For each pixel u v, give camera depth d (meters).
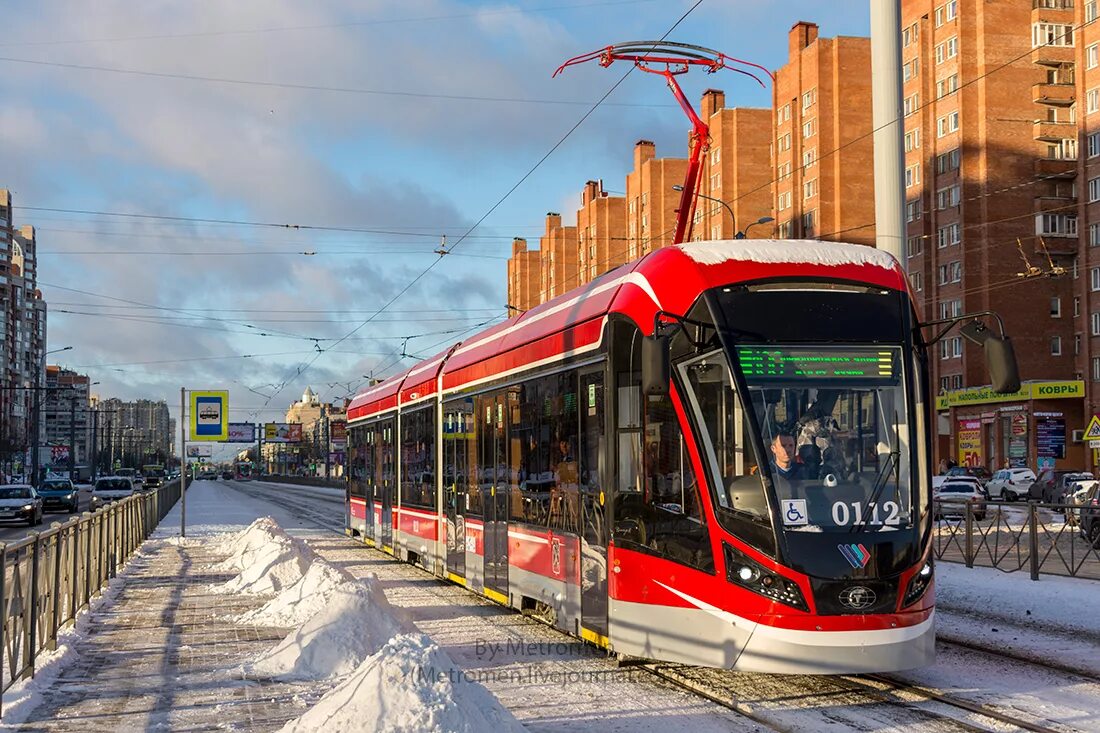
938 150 71.81
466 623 14.00
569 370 12.20
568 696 9.45
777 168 81.94
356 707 7.18
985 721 8.41
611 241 104.25
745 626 9.17
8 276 141.62
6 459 100.62
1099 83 62.06
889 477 9.40
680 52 16.95
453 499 17.38
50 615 11.55
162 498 44.56
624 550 10.69
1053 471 45.16
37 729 8.24
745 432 9.36
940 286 71.75
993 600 15.59
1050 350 68.75
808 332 9.67
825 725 8.30
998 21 69.00
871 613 9.05
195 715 8.66
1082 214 63.09
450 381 17.86
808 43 78.62
